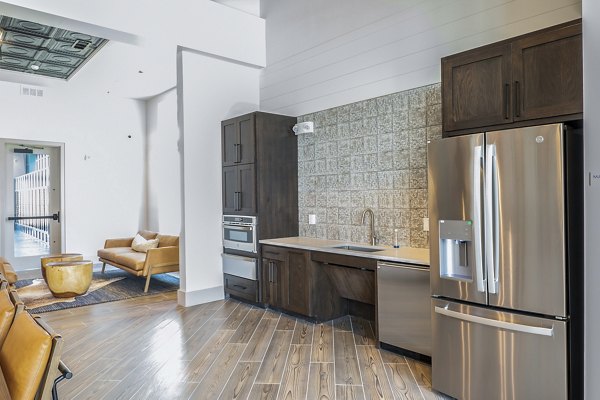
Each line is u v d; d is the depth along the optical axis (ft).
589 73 6.08
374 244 13.37
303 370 9.82
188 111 16.19
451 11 11.41
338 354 10.80
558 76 7.14
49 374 4.65
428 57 11.96
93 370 9.92
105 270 24.40
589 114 6.09
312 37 15.74
